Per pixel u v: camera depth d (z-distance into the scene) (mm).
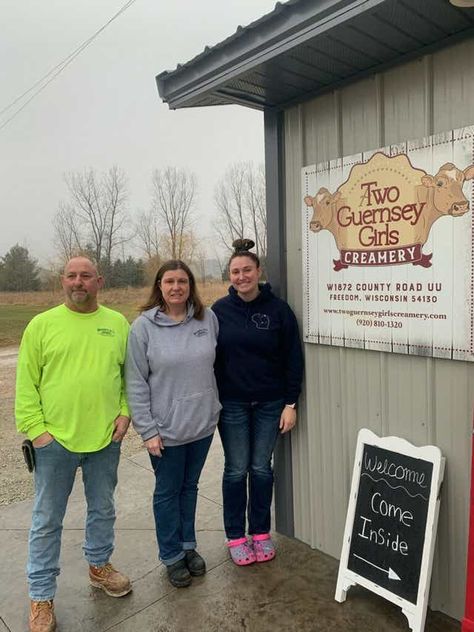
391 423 2486
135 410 2547
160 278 2602
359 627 2330
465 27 2035
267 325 2729
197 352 2580
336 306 2650
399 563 2311
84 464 2543
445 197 2152
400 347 2371
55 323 2363
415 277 2287
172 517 2686
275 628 2348
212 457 4707
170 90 2689
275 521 3197
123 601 2592
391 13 1909
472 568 2043
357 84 2480
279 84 2578
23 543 3213
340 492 2787
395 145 2316
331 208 2627
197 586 2684
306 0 2002
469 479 2225
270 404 2822
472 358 2123
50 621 2383
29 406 2338
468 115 2092
